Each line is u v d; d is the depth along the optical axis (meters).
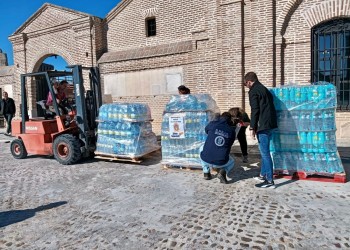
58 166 7.05
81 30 12.80
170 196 4.67
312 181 5.20
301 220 3.63
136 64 11.81
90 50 12.66
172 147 6.23
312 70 8.89
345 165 6.12
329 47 8.67
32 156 8.55
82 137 7.25
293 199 4.35
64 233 3.55
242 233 3.37
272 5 8.95
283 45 9.09
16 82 15.42
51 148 7.49
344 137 8.55
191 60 10.63
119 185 5.33
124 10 12.13
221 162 5.11
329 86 5.17
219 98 10.05
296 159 5.38
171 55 11.03
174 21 11.03
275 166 5.46
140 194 4.81
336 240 3.14
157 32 11.48
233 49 9.63
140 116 6.89
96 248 3.18
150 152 7.23
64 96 7.82
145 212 4.07
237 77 9.62
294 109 5.35
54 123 7.85
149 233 3.46
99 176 6.00
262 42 9.19
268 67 9.14
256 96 4.88
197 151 5.98
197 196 4.63
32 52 14.70
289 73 9.10
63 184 5.53
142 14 11.70
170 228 3.56
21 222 3.91
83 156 7.37
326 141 5.23
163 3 11.20
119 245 3.22
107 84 12.58
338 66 8.58
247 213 3.90
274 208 4.03
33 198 4.82
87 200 4.62
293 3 8.77
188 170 6.13
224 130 5.16
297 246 3.05
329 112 5.20
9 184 5.69
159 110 11.52
